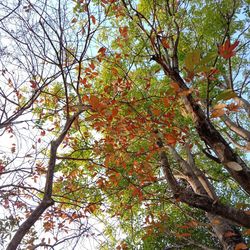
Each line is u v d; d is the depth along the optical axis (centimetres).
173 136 478
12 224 402
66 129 365
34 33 414
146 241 783
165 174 444
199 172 546
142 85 705
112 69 627
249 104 590
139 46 662
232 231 441
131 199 695
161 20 546
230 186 880
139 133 555
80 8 426
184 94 319
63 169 714
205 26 649
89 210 566
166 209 775
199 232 821
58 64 402
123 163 567
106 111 430
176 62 388
